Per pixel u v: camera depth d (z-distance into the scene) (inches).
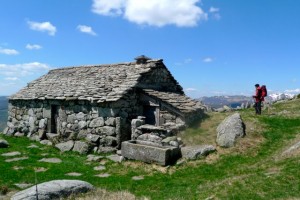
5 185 452.1
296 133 656.4
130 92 768.3
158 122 764.6
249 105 1219.9
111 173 566.6
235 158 570.3
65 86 922.1
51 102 886.4
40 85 1034.7
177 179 512.1
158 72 874.8
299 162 446.6
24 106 995.3
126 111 757.9
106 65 962.7
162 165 571.8
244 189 382.9
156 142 639.1
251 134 653.3
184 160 582.6
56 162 634.2
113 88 782.5
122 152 640.4
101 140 741.3
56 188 366.9
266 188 377.7
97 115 765.3
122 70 878.4
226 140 625.6
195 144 651.5
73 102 823.7
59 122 866.1
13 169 567.2
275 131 676.1
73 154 713.0
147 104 783.1
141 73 803.4
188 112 730.2
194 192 417.4
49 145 809.5
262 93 842.2
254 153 583.5
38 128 932.6
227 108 1090.1
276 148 594.2
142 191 458.0
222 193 381.4
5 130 1027.9
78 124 807.7
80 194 379.9
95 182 504.7
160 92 819.4
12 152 717.3
